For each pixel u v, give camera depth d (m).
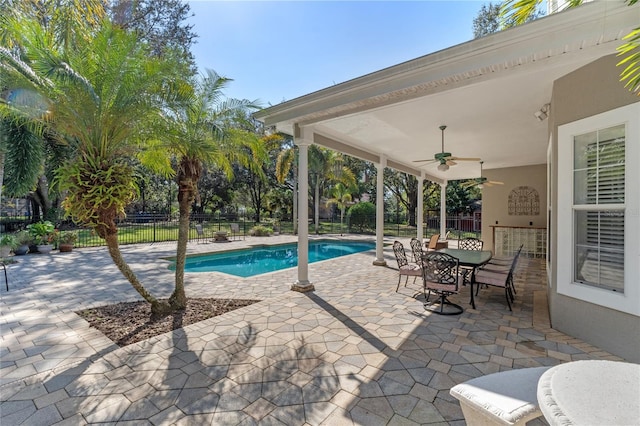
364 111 4.31
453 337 3.38
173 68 3.74
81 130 3.45
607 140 3.05
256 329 3.61
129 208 23.09
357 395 2.33
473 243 7.70
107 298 4.89
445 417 2.08
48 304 4.56
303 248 5.42
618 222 2.97
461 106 4.45
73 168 3.40
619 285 2.96
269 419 2.06
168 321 3.86
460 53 3.18
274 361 2.85
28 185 7.83
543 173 9.95
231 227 15.23
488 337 3.38
